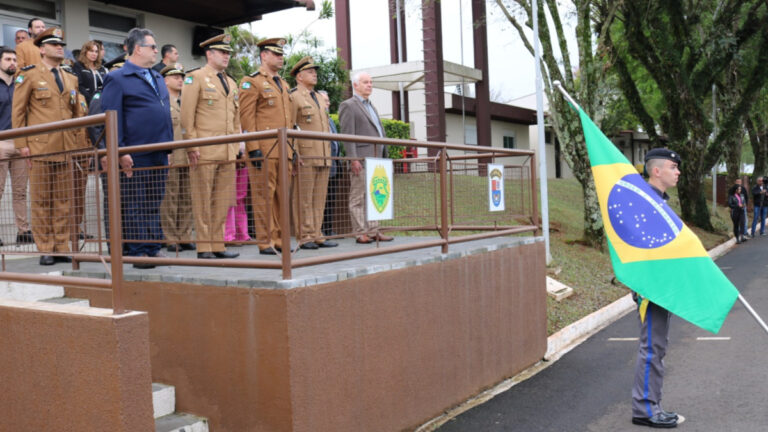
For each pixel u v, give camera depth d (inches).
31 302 151.9
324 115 270.8
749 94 838.5
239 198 222.7
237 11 465.7
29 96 225.9
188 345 174.1
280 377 156.4
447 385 221.1
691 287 198.1
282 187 157.2
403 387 197.2
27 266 212.8
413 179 261.1
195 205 211.3
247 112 237.5
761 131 1252.5
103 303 192.5
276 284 155.5
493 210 269.9
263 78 243.0
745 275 522.0
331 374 167.3
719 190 1350.9
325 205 248.8
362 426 178.9
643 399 202.4
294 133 160.1
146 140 202.2
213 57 227.9
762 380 243.9
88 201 177.0
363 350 179.6
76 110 239.6
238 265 163.2
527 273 283.0
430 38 733.9
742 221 818.8
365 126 276.5
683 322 358.3
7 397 150.3
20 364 146.7
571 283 445.7
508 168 288.4
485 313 246.5
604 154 216.8
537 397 239.3
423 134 979.9
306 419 158.7
